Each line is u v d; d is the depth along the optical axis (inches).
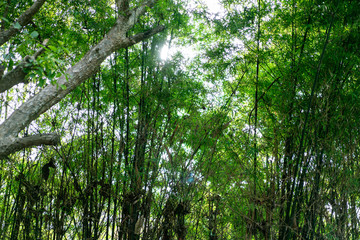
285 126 177.0
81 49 200.4
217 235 181.3
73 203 184.4
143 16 209.5
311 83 175.6
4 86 106.0
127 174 185.9
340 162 167.2
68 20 214.5
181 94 197.2
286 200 165.2
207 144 189.8
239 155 192.4
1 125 121.5
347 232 166.9
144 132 186.4
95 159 189.2
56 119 195.6
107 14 188.9
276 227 165.9
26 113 128.4
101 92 204.8
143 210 173.2
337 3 159.0
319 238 166.7
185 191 172.4
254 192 171.6
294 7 188.4
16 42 165.6
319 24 177.9
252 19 193.9
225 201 179.3
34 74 105.0
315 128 166.7
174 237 175.2
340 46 166.2
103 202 183.2
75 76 152.5
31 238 183.8
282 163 178.2
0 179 198.4
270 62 214.7
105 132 199.5
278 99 185.9
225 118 199.3
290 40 186.1
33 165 195.0
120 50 205.6
